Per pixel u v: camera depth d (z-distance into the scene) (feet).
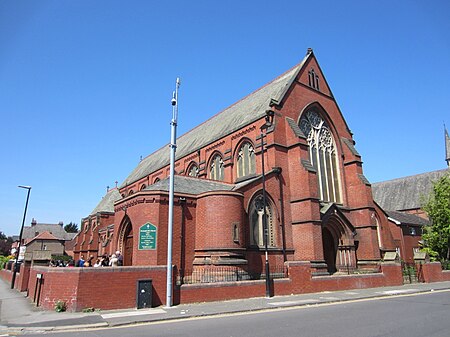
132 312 49.73
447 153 260.21
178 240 81.51
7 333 38.37
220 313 49.80
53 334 37.06
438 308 53.26
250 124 111.65
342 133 125.90
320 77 125.90
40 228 375.86
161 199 81.41
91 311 50.14
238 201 84.48
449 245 140.97
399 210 234.17
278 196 97.35
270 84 132.16
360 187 115.55
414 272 110.32
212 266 78.02
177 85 65.92
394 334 34.47
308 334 34.73
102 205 186.91
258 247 88.94
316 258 90.94
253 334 35.17
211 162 129.49
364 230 111.34
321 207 104.32
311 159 113.60
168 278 55.88
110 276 52.90
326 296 69.31
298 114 111.65
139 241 77.00
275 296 69.00
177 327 40.09
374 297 70.44
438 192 146.82
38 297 60.39
